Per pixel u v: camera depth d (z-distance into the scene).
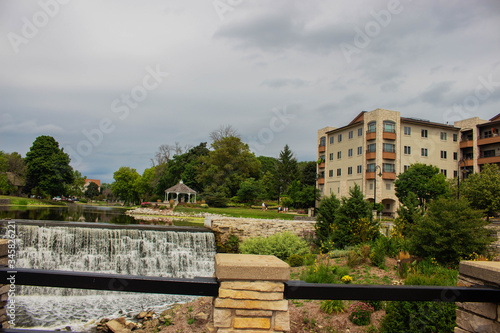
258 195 60.09
